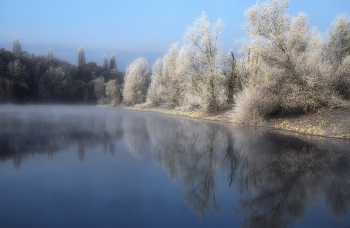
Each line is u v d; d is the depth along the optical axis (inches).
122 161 298.7
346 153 337.7
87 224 139.7
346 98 576.7
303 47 641.0
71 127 660.7
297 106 614.9
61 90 2901.1
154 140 460.8
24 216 148.9
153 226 138.2
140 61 2373.3
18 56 2869.1
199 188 205.3
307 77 548.7
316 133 510.3
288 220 148.8
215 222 144.9
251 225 140.1
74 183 215.3
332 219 149.5
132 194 190.1
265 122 689.6
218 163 291.1
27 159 303.3
